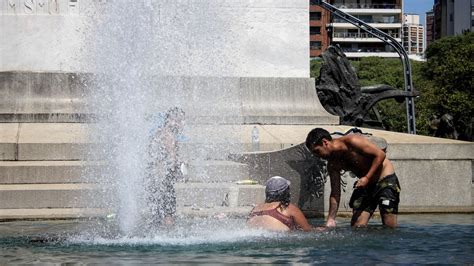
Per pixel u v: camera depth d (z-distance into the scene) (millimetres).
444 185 20375
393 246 12781
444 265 10734
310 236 13828
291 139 24094
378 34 42938
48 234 14898
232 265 10836
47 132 24359
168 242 13383
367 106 30047
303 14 29031
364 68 133000
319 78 30156
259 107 27922
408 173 20250
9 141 22531
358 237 13828
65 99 27297
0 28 27969
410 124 43031
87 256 11922
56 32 28016
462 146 20391
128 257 11766
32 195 18906
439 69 97000
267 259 11367
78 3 28125
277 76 28719
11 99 27156
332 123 28016
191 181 20406
